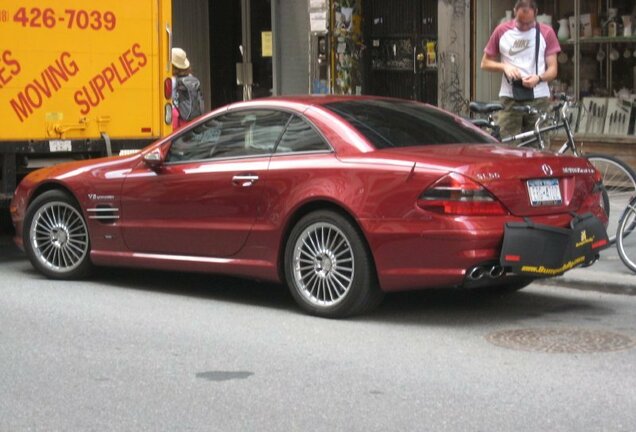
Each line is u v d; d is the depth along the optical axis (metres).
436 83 18.28
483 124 11.30
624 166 10.36
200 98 15.30
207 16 20.27
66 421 6.00
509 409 6.10
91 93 11.96
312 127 8.65
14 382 6.78
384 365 7.09
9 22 11.34
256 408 6.19
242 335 7.98
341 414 6.05
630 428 5.74
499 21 16.38
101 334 8.05
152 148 9.63
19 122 11.47
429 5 18.20
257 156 8.88
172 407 6.23
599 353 7.34
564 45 15.89
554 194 8.19
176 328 8.24
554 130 11.81
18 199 10.48
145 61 12.37
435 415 6.00
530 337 7.83
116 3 12.10
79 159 12.18
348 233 8.22
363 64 18.52
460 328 8.16
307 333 8.02
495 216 7.79
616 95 15.30
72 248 10.22
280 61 17.95
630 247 9.77
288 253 8.59
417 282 7.92
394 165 8.00
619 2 15.30
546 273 7.97
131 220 9.62
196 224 9.15
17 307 9.05
